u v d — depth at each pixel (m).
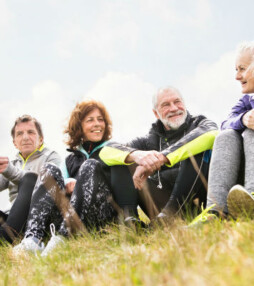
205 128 3.45
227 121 3.15
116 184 3.38
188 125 3.79
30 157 4.55
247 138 2.83
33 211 3.20
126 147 3.50
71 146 4.25
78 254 2.53
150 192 3.44
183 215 2.98
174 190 3.23
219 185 2.80
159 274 1.57
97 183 3.25
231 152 2.87
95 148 4.22
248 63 3.22
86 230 3.00
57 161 4.57
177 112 3.75
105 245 2.59
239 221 2.30
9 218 3.41
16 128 4.53
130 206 3.31
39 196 3.24
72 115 4.25
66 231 3.02
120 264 2.01
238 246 1.76
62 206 3.27
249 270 1.33
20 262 2.59
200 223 2.46
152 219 3.19
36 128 4.58
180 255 1.78
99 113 4.26
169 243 2.12
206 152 3.37
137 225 3.02
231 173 2.84
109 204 3.36
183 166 3.28
